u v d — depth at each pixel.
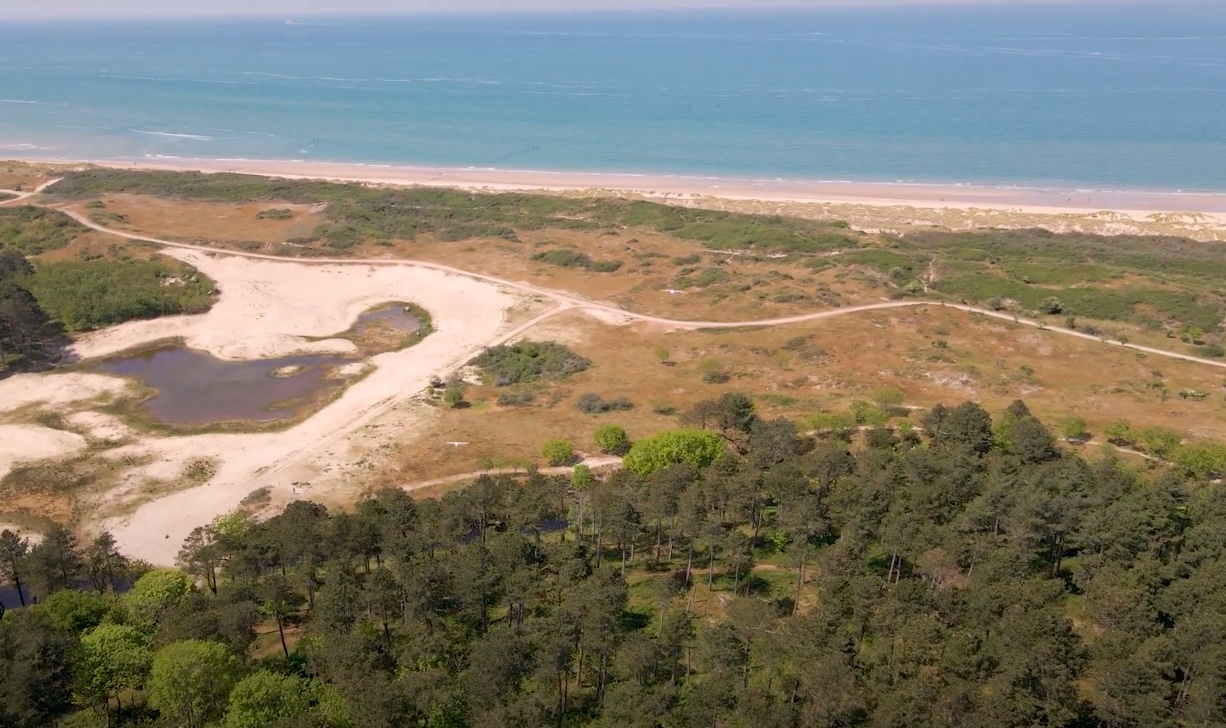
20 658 48.22
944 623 52.84
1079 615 58.62
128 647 51.84
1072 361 113.19
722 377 113.19
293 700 46.66
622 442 95.06
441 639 51.91
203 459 94.62
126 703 53.59
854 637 52.03
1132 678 46.25
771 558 68.31
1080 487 67.19
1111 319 128.75
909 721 44.50
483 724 44.38
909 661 48.97
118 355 122.88
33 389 110.69
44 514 83.81
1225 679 45.69
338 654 49.31
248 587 59.50
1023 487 67.81
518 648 50.00
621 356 122.00
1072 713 45.62
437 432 100.44
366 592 56.03
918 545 60.53
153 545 79.19
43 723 48.72
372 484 89.50
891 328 123.31
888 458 76.00
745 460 82.25
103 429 101.06
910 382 108.88
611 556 69.56
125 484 89.38
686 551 70.12
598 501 68.38
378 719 44.62
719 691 46.78
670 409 105.19
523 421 102.69
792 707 45.94
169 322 132.88
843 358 115.31
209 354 124.31
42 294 133.75
